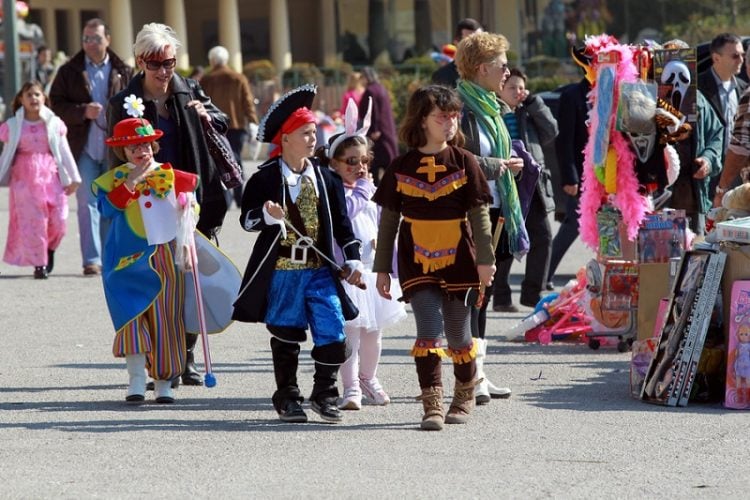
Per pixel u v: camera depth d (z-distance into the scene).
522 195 24.06
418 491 17.25
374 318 22.73
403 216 21.06
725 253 22.52
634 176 27.50
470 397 21.66
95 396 23.92
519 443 19.94
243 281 21.39
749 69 29.97
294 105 21.45
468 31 35.22
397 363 27.08
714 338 23.03
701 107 32.09
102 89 41.50
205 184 24.77
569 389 24.23
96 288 39.00
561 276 41.97
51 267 42.34
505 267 34.16
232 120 59.00
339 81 120.31
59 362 27.41
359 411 22.53
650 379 22.84
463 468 18.45
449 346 21.44
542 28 134.62
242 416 22.16
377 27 143.00
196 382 24.95
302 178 21.44
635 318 28.38
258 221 21.19
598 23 129.62
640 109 27.00
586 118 34.75
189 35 144.00
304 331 21.70
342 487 17.47
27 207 40.84
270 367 26.78
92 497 17.08
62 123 41.16
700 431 20.61
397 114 100.50
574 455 19.14
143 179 23.00
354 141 23.33
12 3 58.84
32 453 19.58
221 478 18.02
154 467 18.69
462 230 20.83
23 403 23.28
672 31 124.69
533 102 31.17
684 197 32.25
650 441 19.97
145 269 22.92
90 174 41.62
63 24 133.00
